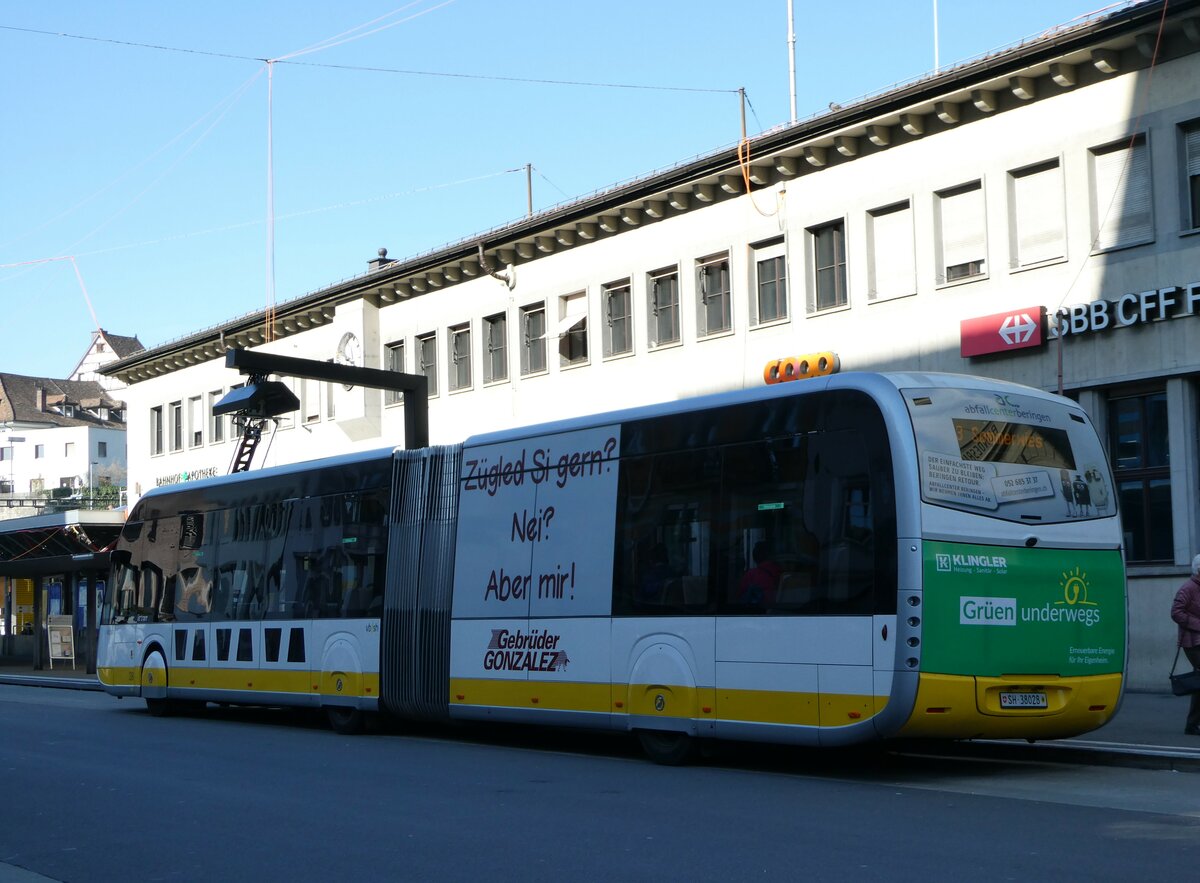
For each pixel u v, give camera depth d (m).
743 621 13.14
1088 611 12.70
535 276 33.31
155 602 23.17
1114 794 11.41
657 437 14.46
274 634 20.16
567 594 15.25
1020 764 13.66
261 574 20.70
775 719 12.73
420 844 9.56
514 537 16.14
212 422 47.12
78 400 134.12
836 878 8.01
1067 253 22.27
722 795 11.67
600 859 8.83
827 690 12.27
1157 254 21.09
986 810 10.55
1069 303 22.20
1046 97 22.64
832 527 12.45
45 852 9.73
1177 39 20.88
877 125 24.83
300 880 8.48
